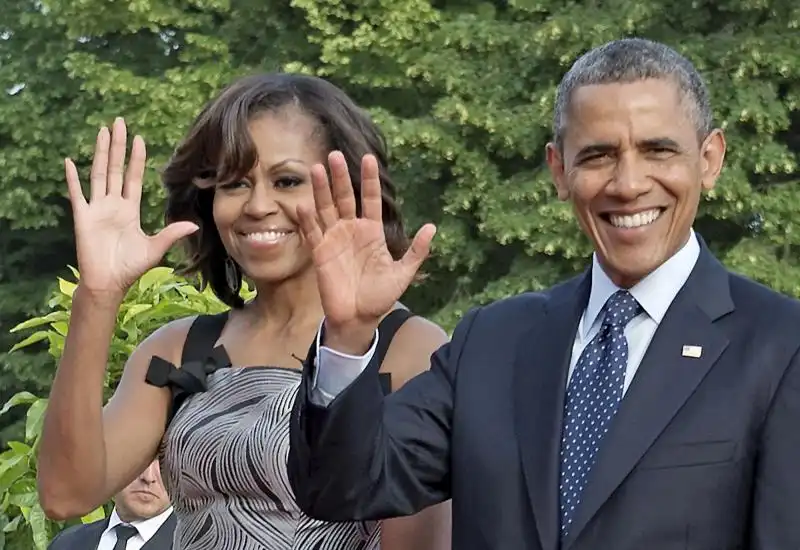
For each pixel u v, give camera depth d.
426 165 18.45
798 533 2.65
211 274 3.70
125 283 3.11
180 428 3.38
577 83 2.95
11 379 20.72
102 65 18.84
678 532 2.71
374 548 3.35
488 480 2.93
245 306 3.69
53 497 3.21
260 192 3.39
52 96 21.08
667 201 2.89
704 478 2.72
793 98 16.92
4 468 5.41
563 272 17.59
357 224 2.79
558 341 3.02
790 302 2.86
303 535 3.25
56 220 21.02
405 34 17.91
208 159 3.48
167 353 3.56
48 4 19.89
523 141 17.55
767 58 16.77
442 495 3.08
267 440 3.25
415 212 18.56
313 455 2.83
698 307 2.89
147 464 3.46
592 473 2.78
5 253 22.66
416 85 18.56
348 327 2.79
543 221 16.89
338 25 18.36
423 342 3.43
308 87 3.49
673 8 18.09
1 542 5.71
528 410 2.94
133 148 3.15
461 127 18.02
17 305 21.72
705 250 3.01
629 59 2.90
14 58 21.83
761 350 2.78
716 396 2.77
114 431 3.36
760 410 2.74
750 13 18.05
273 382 3.37
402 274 2.78
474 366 3.08
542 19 18.83
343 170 2.78
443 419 3.06
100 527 5.76
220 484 3.29
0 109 20.69
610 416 2.86
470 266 18.05
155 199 17.84
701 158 2.96
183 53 19.53
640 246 2.90
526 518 2.87
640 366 2.85
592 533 2.75
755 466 2.72
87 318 3.11
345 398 2.78
